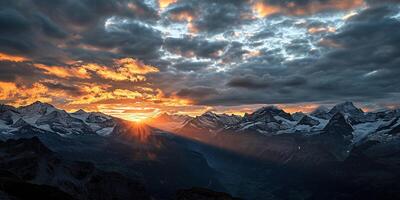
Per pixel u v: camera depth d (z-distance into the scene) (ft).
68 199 600.39
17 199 498.28
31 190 581.94
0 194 480.64
